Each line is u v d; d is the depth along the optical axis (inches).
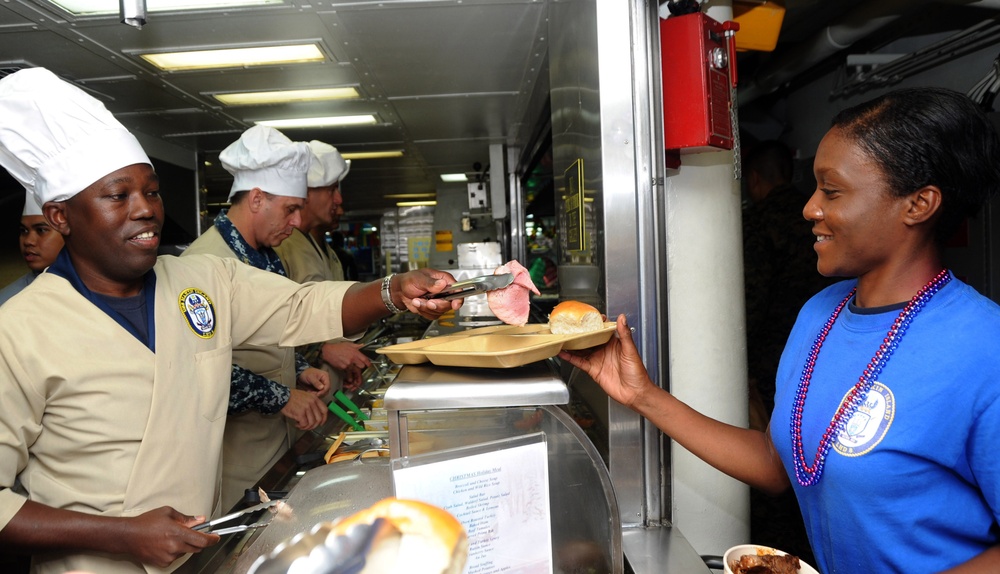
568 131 66.2
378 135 156.6
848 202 31.7
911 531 31.2
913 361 30.6
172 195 155.3
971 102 30.0
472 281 46.0
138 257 42.5
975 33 95.7
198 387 47.1
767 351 101.3
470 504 30.2
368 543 13.5
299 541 16.1
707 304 61.9
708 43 52.5
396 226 354.9
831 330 35.8
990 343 29.0
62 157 40.2
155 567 40.4
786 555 35.0
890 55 117.5
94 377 41.3
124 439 42.2
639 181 51.6
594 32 52.5
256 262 83.7
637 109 51.3
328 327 54.1
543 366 40.6
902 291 32.3
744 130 156.9
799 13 115.2
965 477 30.5
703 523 64.1
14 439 40.0
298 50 91.4
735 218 62.9
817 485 34.2
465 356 37.8
